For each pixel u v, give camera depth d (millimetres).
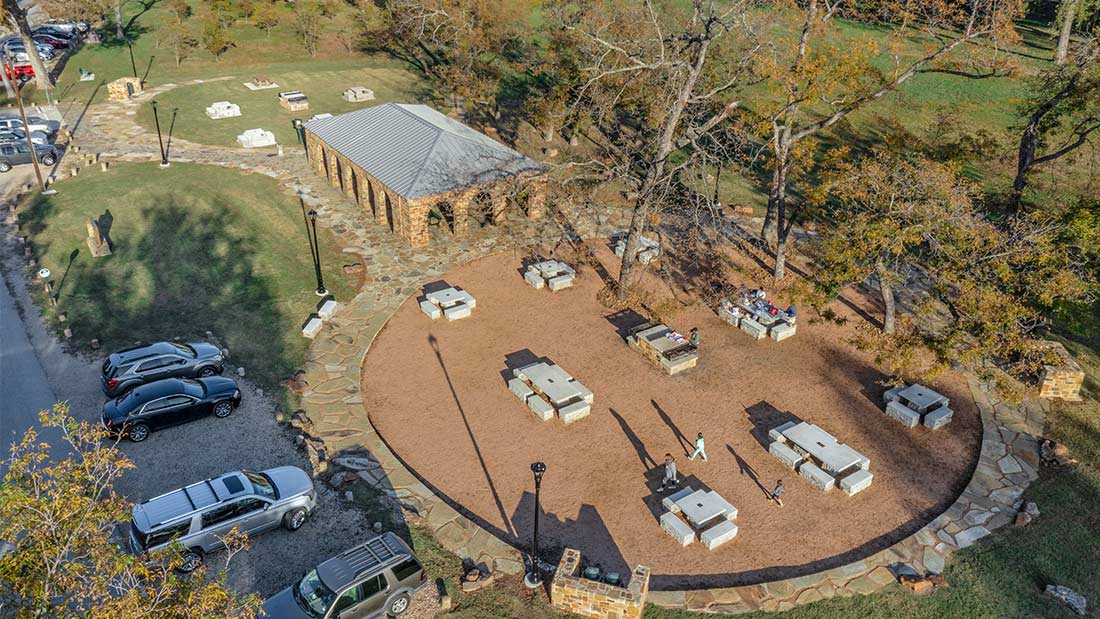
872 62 64625
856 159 51938
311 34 74250
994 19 34094
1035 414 29625
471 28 55406
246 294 35219
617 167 35375
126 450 25484
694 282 39062
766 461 27031
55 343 30766
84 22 72500
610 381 31094
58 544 14078
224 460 25391
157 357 28266
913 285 38719
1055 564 22734
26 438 15523
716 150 37469
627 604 19906
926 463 27062
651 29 47750
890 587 21875
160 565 15469
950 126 48750
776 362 32750
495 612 20609
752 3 36094
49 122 52281
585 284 38406
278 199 44625
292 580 21141
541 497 25016
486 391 30125
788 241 43094
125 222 40594
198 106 59781
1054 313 30047
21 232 38844
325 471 25188
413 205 38656
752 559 22922
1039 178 47219
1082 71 33938
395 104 46062
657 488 25609
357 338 32844
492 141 43781
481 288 37438
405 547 20594
